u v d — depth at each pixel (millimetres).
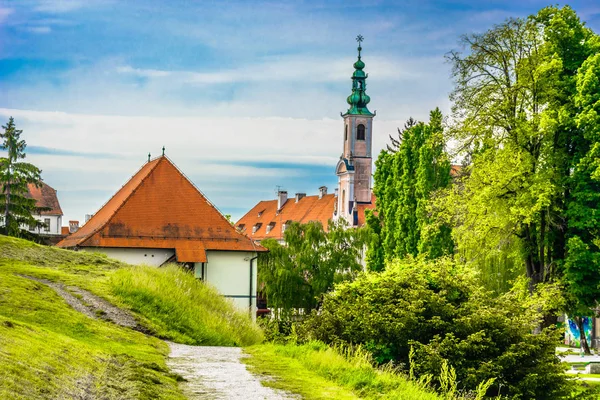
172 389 14555
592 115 34719
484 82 39812
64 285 26750
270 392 14945
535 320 22797
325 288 62031
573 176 36656
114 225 49906
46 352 14125
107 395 12531
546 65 36656
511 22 38938
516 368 21062
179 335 25344
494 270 47000
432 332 21422
